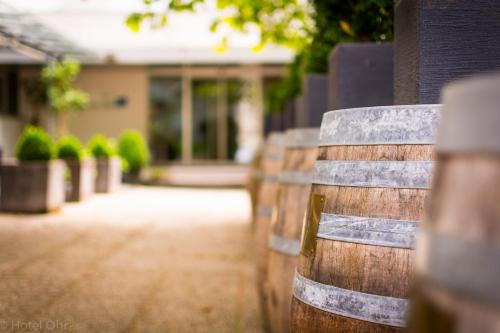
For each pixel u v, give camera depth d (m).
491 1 2.62
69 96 19.42
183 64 21.64
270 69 21.69
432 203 1.18
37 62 18.14
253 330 3.90
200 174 20.61
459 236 1.08
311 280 2.18
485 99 1.06
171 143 21.94
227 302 4.59
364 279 2.02
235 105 21.92
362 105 4.05
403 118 2.06
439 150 1.19
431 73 2.64
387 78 4.05
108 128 21.86
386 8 4.08
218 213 11.01
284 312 3.31
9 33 12.61
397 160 2.05
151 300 4.63
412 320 1.18
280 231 3.36
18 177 10.36
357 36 4.57
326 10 4.64
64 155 12.80
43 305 4.42
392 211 2.01
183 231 8.56
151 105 21.86
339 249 2.10
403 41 2.90
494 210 1.03
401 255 1.97
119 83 21.77
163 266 5.98
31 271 5.66
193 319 4.13
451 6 2.62
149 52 19.05
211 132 21.98
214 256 6.58
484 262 1.03
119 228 8.80
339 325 2.06
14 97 20.78
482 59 2.63
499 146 1.03
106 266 5.96
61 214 10.52
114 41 16.91
